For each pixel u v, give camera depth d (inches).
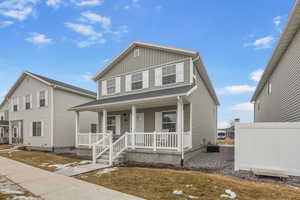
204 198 156.6
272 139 245.0
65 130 652.7
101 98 550.3
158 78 441.7
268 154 245.6
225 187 182.4
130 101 370.3
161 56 444.5
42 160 378.0
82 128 714.8
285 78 354.9
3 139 908.0
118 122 513.0
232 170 266.8
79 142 474.0
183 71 409.4
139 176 230.2
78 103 715.4
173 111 421.4
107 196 167.0
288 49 331.9
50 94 628.4
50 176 243.6
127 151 364.8
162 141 345.7
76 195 171.0
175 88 397.7
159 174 236.4
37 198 164.6
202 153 482.6
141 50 480.4
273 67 446.6
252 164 254.2
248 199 153.0
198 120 472.7
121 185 198.2
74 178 232.2
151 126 449.4
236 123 269.1
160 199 157.8
